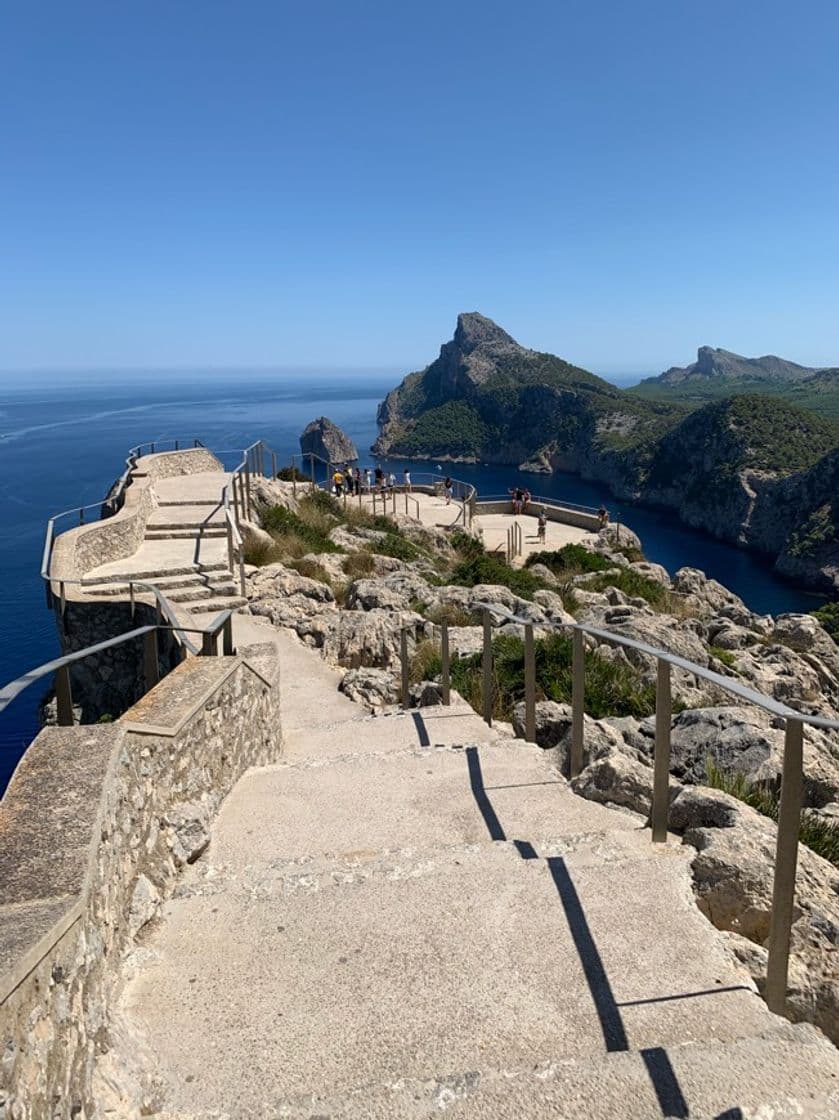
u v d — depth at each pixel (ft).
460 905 12.97
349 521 85.97
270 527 68.85
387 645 41.04
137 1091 9.27
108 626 42.27
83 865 9.61
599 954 11.63
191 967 11.76
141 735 14.38
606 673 31.37
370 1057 9.91
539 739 25.21
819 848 16.51
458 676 32.42
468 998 10.87
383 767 21.08
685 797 16.11
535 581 67.87
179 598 47.70
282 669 39.17
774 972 10.57
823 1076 8.58
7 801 11.09
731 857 13.34
